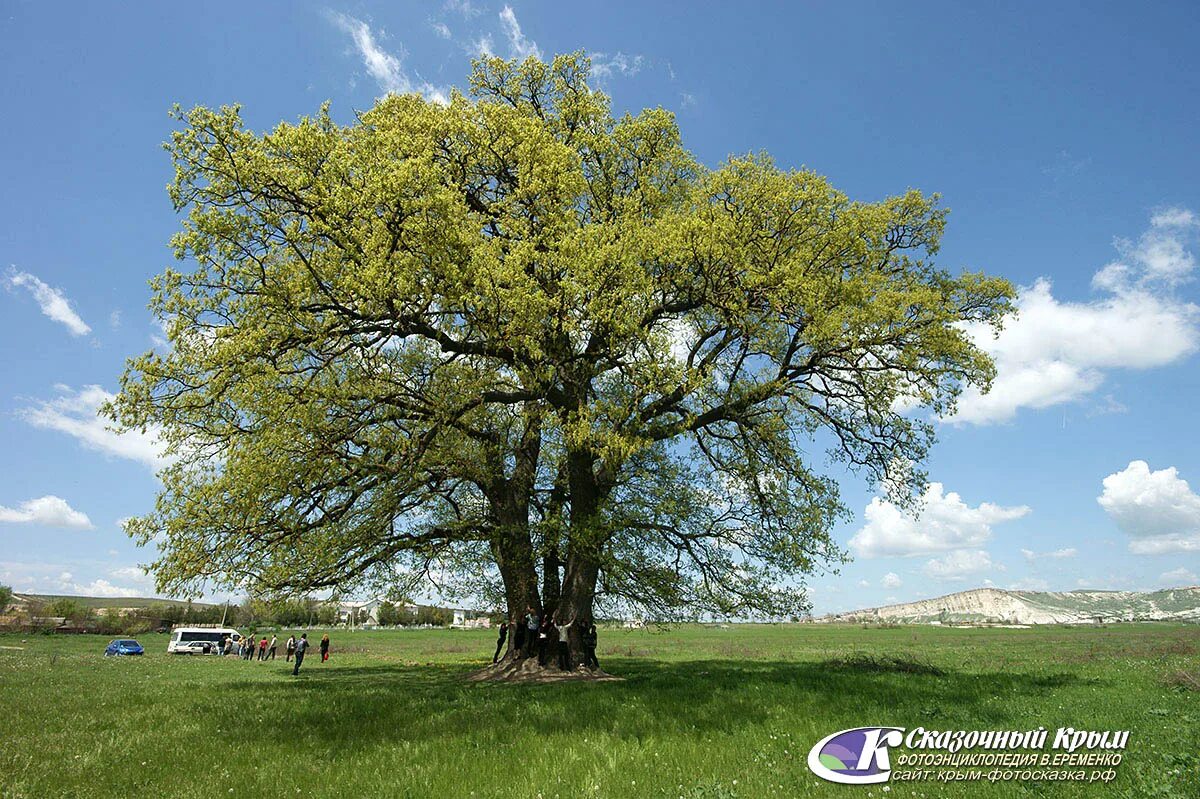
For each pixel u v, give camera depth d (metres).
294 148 15.62
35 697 17.27
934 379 18.53
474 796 7.25
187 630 66.81
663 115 22.25
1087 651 40.25
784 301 17.64
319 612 96.56
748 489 22.19
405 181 15.60
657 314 20.22
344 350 16.77
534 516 23.55
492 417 21.84
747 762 8.59
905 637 78.94
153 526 17.41
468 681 20.33
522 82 23.41
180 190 15.09
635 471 22.36
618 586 22.70
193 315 15.65
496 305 16.77
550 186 19.34
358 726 11.34
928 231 20.50
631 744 9.44
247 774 8.29
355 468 17.89
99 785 7.86
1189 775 7.84
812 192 18.47
